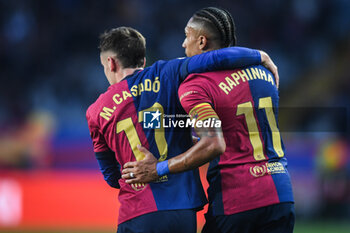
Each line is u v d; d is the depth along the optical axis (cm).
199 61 987
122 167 1024
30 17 4469
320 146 3272
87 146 3178
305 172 3234
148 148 988
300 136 3322
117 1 4569
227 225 981
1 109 3928
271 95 1032
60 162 3161
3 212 2892
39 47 4372
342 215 3238
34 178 2948
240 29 4647
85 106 4134
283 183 988
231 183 976
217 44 1058
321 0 4791
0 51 4297
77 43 4425
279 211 976
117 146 1012
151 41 4459
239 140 985
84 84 4244
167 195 979
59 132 3228
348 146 3347
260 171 975
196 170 1026
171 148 995
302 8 4769
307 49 4653
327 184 3253
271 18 4734
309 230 2800
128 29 1060
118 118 995
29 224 2859
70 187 2905
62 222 2858
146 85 1005
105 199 2877
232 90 988
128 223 989
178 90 994
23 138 3241
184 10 4644
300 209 3206
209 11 1063
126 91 1005
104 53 1051
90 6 4544
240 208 966
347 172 3288
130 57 1037
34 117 3450
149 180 962
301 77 4512
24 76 4250
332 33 4725
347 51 4584
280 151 1020
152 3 4625
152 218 966
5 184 2933
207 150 899
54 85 4200
